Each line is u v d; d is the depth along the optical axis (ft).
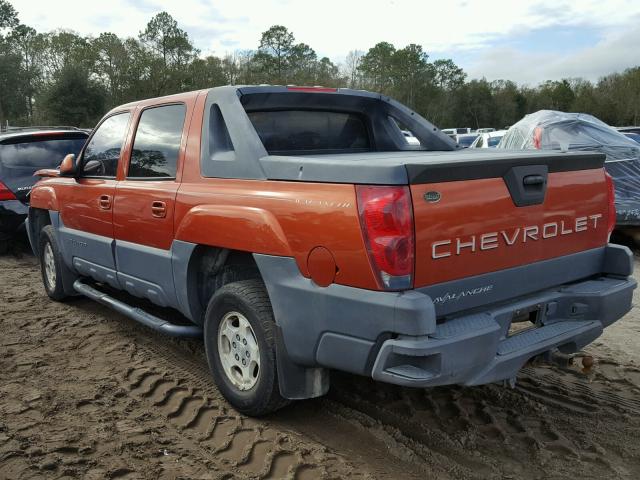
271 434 11.33
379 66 277.44
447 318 9.72
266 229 10.64
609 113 253.24
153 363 15.01
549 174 10.86
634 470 10.14
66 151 30.27
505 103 290.76
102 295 17.01
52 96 150.20
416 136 15.75
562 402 12.65
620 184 28.07
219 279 13.23
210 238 11.87
